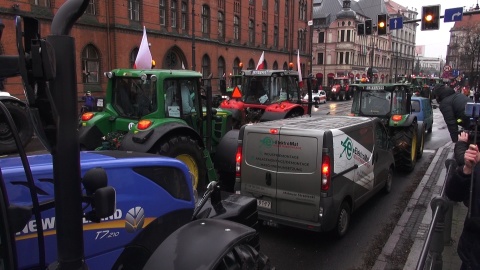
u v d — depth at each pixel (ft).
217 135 27.89
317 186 17.26
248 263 8.99
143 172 10.45
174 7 97.50
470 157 8.58
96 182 6.30
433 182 29.17
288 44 155.84
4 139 28.68
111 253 9.80
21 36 4.81
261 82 41.98
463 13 63.10
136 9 86.48
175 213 11.25
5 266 5.44
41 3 66.28
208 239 8.73
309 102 38.99
